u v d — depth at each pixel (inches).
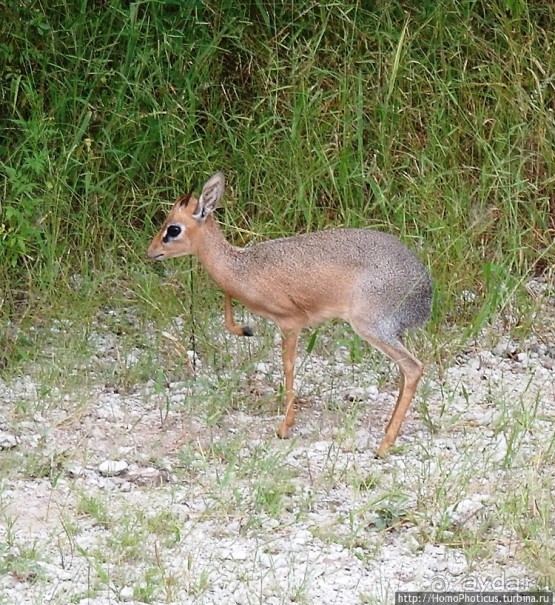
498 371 468.1
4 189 498.3
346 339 471.5
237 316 487.8
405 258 410.3
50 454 395.5
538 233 528.7
